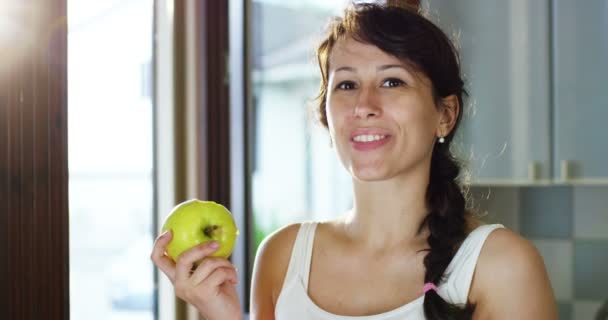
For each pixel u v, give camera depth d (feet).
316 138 11.48
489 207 9.38
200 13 7.39
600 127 7.89
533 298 3.65
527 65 8.07
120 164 7.97
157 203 7.58
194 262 3.67
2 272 3.28
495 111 8.17
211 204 3.65
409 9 4.03
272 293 4.27
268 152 11.25
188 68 7.41
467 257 3.78
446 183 4.04
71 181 8.03
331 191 11.59
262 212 11.07
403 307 3.74
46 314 3.46
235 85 7.71
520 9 8.07
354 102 3.83
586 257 9.13
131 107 7.63
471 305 3.68
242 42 7.71
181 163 7.45
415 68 3.82
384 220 4.02
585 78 7.92
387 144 3.76
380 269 3.98
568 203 9.18
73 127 7.75
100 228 11.00
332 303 3.98
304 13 11.51
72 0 6.91
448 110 4.12
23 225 3.36
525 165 8.08
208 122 7.39
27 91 3.37
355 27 3.91
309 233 4.26
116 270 11.17
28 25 3.37
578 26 7.93
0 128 3.27
